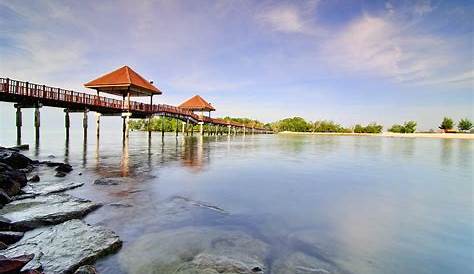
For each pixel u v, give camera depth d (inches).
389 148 1095.0
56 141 1065.5
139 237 189.5
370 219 239.5
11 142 966.4
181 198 292.5
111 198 282.7
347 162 637.9
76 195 290.0
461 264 162.6
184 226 213.2
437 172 506.0
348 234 204.7
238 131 2849.4
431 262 163.9
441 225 227.1
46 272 134.3
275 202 287.3
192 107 1550.2
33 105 699.4
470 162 658.8
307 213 253.1
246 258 159.8
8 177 275.9
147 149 835.4
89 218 223.6
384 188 364.8
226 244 179.9
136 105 929.5
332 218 240.5
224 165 550.6
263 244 181.9
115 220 221.5
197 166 524.7
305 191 339.9
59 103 743.1
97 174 411.8
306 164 590.9
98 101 813.2
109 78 898.1
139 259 157.0
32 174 386.3
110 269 145.8
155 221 222.5
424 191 350.0
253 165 559.2
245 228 211.5
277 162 615.2
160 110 1085.1
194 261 154.6
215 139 1572.3
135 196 293.6
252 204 277.6
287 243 185.3
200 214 242.8
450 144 1396.4
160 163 545.3
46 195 275.3
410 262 163.2
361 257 167.8
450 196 324.8
